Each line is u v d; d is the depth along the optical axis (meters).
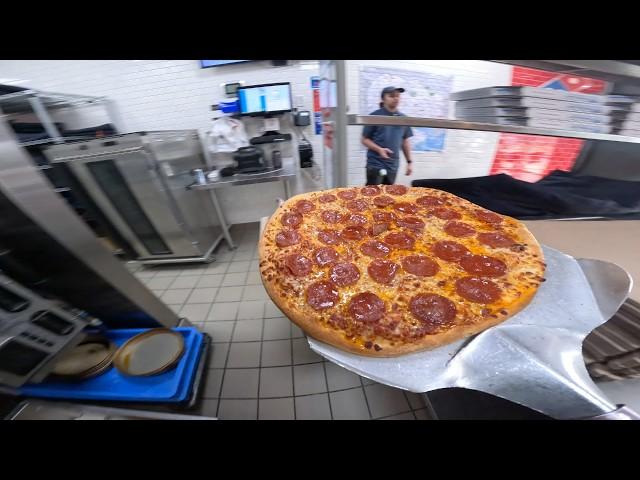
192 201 2.64
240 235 3.19
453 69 1.43
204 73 2.58
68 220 0.98
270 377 1.48
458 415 0.98
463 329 0.83
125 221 2.36
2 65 2.40
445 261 1.09
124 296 1.35
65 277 1.14
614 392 0.70
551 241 1.18
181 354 1.37
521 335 0.74
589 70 0.79
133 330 1.56
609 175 1.64
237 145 2.75
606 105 0.90
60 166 2.00
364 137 1.78
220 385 1.46
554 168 1.88
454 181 1.80
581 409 0.56
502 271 0.99
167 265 2.73
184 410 1.34
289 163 2.87
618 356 0.73
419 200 1.47
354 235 1.26
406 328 0.86
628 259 1.02
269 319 1.91
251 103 2.57
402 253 1.15
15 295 0.95
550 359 0.66
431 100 1.49
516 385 0.62
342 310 0.95
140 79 2.55
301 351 1.63
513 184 1.64
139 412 0.89
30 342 0.95
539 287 0.90
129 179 2.13
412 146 1.97
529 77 1.32
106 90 2.57
